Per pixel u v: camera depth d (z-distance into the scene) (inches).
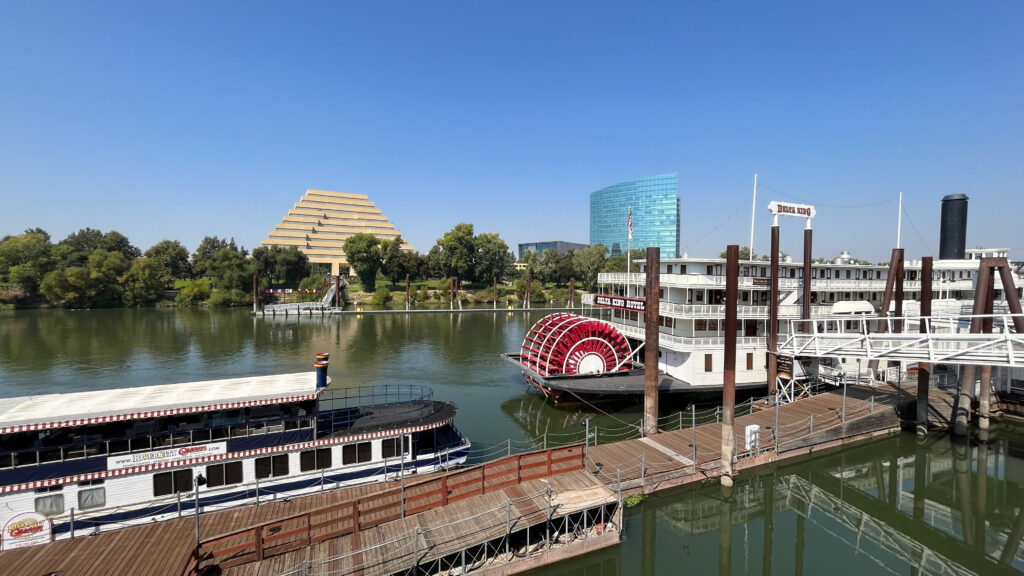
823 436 1063.6
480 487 757.9
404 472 877.8
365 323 3582.7
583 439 1251.2
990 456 1131.9
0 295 4092.0
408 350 2472.9
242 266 4867.1
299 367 2074.3
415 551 590.2
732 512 917.2
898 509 951.0
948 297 1870.1
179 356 2289.6
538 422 1385.3
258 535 583.8
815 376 1457.9
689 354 1398.9
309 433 829.2
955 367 1521.9
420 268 5625.0
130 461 725.9
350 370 2014.0
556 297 5344.5
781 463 1015.6
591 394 1444.4
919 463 1112.8
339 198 7386.8
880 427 1151.0
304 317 3946.9
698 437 1061.1
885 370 1469.0
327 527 658.8
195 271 5378.9
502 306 4894.2
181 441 758.5
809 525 892.6
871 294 1750.7
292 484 804.0
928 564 787.4
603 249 5565.9
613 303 1706.4
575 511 695.7
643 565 749.3
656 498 884.0
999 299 1902.1
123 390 813.9
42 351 2372.0
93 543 620.7
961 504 966.4
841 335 1162.6
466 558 661.3
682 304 1430.9
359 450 856.9
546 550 680.4
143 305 4525.1
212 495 764.0
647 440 1049.5
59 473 694.5
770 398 1298.0
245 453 781.9
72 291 4146.2
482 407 1518.2
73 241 5506.9
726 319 925.8
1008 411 1310.3
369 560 586.2
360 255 5231.3
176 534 645.3
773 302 1304.1
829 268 1710.1
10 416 681.6
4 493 668.7
